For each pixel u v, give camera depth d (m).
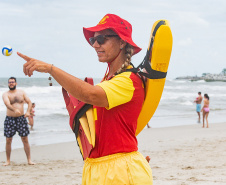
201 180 5.63
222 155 8.22
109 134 1.88
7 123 7.91
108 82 1.79
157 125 17.45
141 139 12.31
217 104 33.22
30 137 13.05
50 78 1.80
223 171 6.30
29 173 6.84
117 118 1.86
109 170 1.86
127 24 1.98
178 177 5.94
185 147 10.04
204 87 75.19
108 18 1.96
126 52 1.98
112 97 1.76
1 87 48.00
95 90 1.72
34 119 18.98
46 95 36.16
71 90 1.69
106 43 1.96
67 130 15.01
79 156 9.18
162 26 1.79
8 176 6.55
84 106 1.92
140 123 2.07
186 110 26.33
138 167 1.89
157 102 2.00
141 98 1.90
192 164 7.18
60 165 7.79
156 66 1.87
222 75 174.50
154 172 6.46
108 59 2.00
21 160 8.61
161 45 1.81
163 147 10.25
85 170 1.99
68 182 6.00
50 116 20.33
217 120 20.14
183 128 15.96
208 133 13.84
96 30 1.92
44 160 8.57
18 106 7.84
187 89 65.25
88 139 1.90
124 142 1.89
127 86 1.81
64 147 10.73
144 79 1.94
